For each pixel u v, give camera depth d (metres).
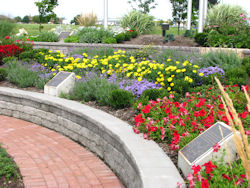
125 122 4.97
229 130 3.27
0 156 4.47
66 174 4.41
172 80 6.95
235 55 8.90
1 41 12.92
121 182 4.21
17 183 3.92
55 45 14.91
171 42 15.83
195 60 8.57
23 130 6.42
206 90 6.35
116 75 7.40
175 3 20.83
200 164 3.15
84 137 5.53
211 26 17.22
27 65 9.30
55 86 7.08
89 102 6.55
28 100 6.94
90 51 10.93
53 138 5.97
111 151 4.59
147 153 3.73
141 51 10.27
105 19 19.70
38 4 22.73
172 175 3.16
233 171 2.87
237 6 17.78
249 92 5.71
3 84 8.53
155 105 5.03
